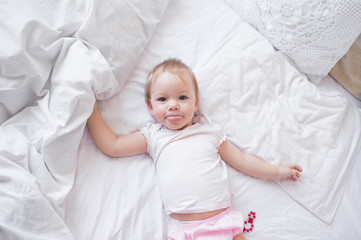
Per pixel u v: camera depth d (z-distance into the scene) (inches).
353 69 46.2
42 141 33.6
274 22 44.4
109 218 36.3
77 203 36.4
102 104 41.4
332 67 46.1
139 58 44.4
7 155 32.0
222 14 49.2
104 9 38.9
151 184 39.3
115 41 39.5
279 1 42.6
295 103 44.6
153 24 44.0
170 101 38.9
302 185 41.1
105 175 38.7
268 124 43.1
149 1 43.6
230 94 43.9
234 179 41.3
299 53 44.7
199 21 48.3
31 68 34.4
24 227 30.5
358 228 39.4
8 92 34.1
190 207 36.1
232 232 36.3
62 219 33.8
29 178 31.5
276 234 38.7
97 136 39.3
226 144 41.5
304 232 39.0
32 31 34.8
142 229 36.5
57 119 34.3
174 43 46.1
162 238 36.7
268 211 39.9
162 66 40.6
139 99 42.8
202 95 43.1
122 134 41.2
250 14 47.1
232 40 46.7
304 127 43.8
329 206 40.4
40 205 31.1
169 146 39.2
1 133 33.4
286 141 42.5
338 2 39.4
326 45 42.7
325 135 43.4
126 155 40.3
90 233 35.2
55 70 36.4
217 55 45.4
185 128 40.6
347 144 43.8
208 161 38.4
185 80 39.7
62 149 34.6
